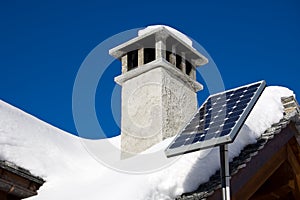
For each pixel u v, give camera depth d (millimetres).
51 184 9055
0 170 5777
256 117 7793
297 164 7875
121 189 6375
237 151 7023
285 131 7664
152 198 6074
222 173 5559
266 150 7117
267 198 8141
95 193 6742
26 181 6039
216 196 5941
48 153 10625
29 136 10805
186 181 6375
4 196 5973
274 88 8859
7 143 9812
